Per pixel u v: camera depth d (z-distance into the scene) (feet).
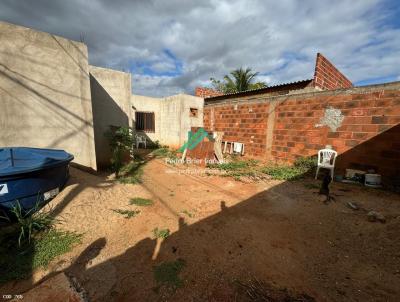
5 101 11.93
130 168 21.48
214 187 15.92
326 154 17.79
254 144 27.45
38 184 9.41
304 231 9.42
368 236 8.82
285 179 17.95
